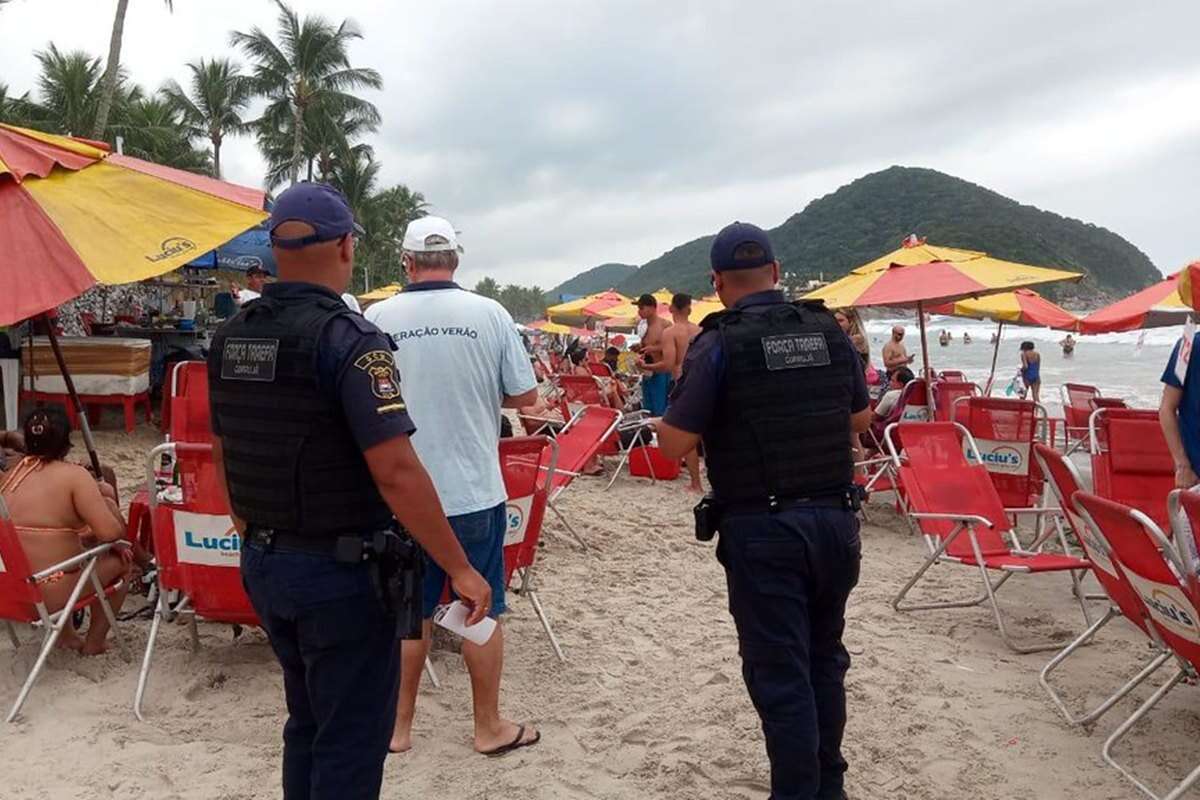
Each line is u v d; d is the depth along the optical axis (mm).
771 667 2799
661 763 3463
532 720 3818
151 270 4035
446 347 3324
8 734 3596
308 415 2117
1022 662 4512
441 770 3400
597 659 4512
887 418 8891
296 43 44062
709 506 2887
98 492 4105
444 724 3781
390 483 2090
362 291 63281
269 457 2150
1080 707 3979
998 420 6570
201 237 4309
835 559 2830
